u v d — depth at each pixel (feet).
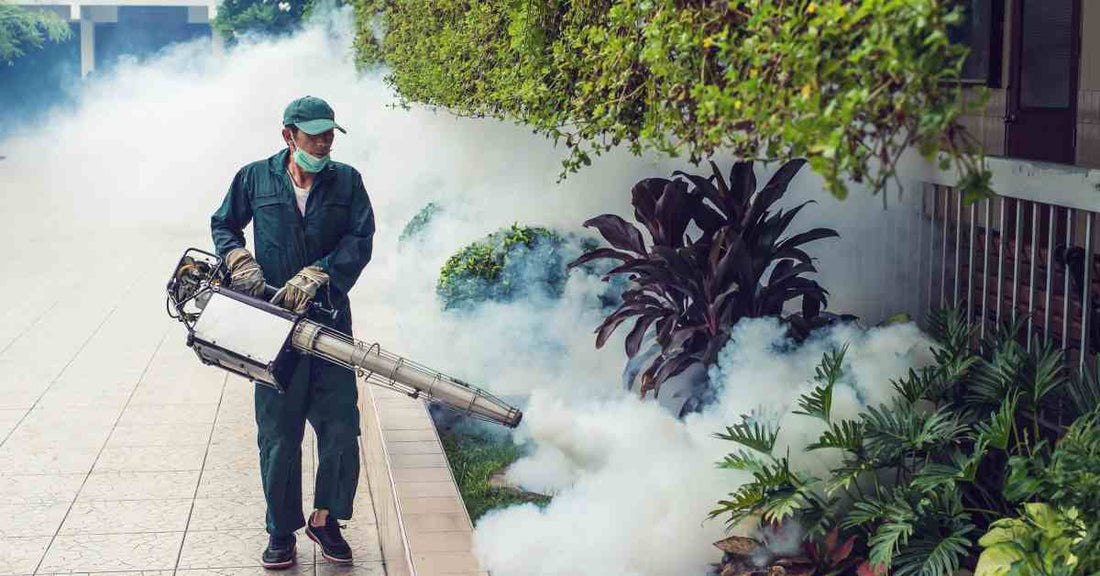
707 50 11.87
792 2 10.10
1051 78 26.07
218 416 26.84
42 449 24.11
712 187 17.67
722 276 17.22
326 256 18.04
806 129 8.83
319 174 17.90
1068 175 14.85
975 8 25.29
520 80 22.02
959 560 13.05
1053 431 15.17
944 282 17.76
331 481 18.40
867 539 13.44
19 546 19.01
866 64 8.64
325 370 17.98
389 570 18.29
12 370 30.73
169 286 17.51
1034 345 14.64
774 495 13.60
